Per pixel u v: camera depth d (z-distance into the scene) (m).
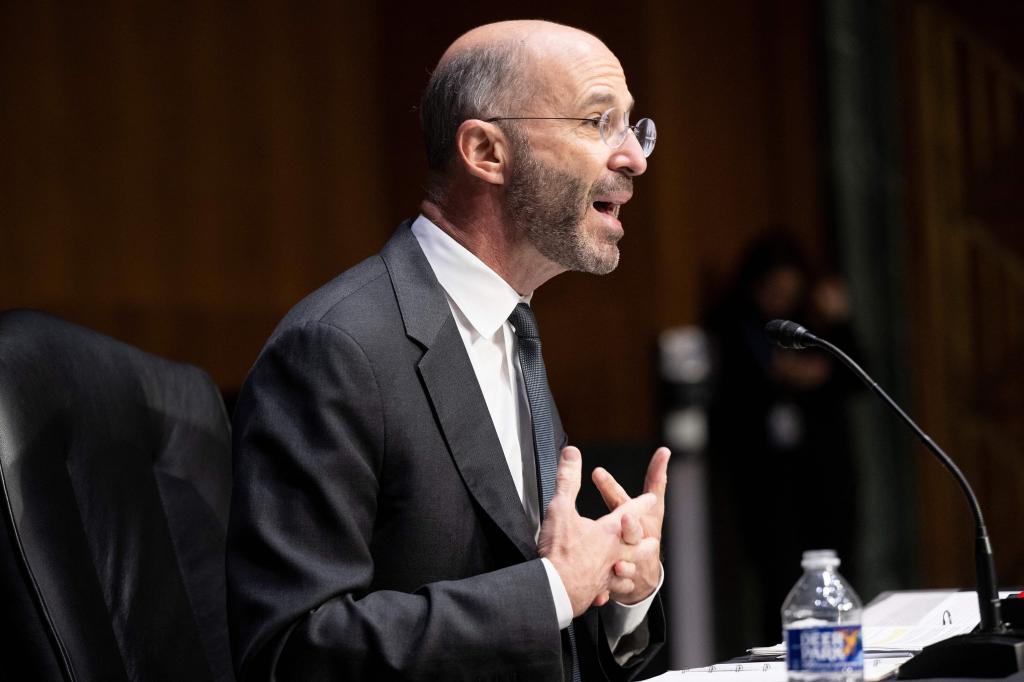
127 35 10.82
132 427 3.51
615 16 12.26
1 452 2.96
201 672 3.46
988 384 13.95
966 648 2.89
